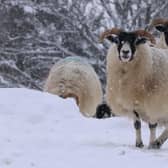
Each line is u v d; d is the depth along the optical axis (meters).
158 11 36.00
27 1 37.97
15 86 34.75
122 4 36.59
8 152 11.27
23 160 10.68
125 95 13.60
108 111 23.20
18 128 13.90
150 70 13.45
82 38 36.56
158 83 13.42
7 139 12.50
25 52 35.91
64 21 37.09
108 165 10.42
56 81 19.58
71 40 36.88
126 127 15.83
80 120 15.38
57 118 15.24
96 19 37.34
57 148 11.99
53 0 37.50
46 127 14.31
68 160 10.79
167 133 13.39
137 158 11.06
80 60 20.36
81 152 11.59
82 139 13.30
